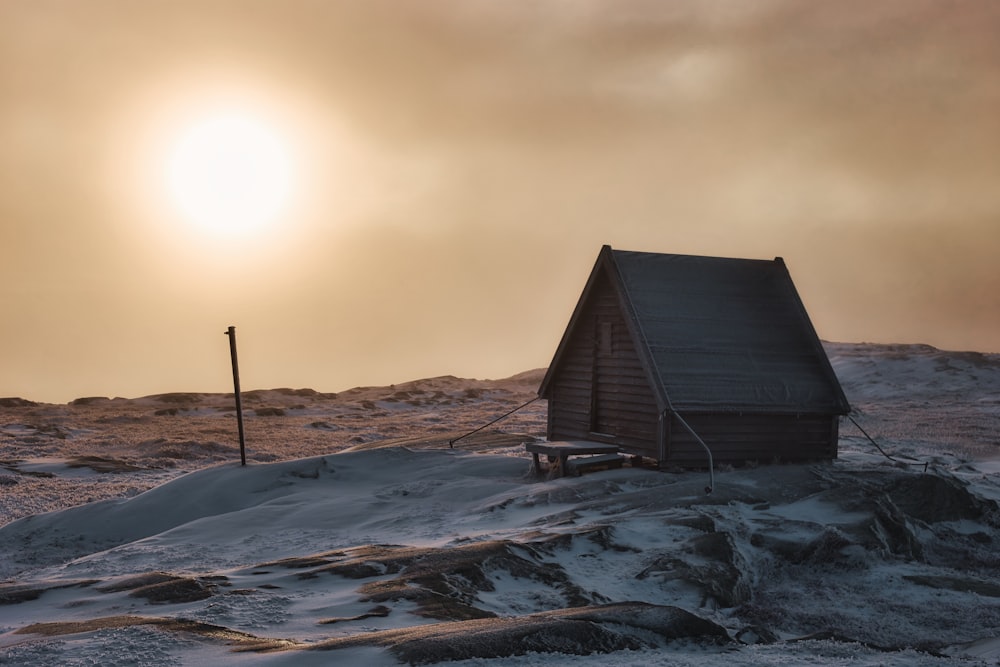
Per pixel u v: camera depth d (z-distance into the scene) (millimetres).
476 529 21078
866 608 15656
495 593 14258
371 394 91375
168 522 26969
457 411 71688
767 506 21594
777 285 29672
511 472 28688
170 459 43375
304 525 23484
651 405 26562
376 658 9383
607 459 27031
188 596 13594
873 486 23438
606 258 28031
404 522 23109
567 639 10344
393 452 32406
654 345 26625
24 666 9422
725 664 9742
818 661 10039
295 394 90562
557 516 21266
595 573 16062
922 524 21641
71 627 11344
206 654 9812
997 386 80125
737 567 16953
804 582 17453
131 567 19281
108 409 76312
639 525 18875
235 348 31891
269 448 48562
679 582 15555
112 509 27859
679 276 28719
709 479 24281
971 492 24719
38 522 27297
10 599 14109
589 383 29031
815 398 27344
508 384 105812
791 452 27312
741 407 26141
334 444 50562
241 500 27969
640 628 11336
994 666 10234
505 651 9852
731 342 27609
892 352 99250
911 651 11234
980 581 17828
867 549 18484
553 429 30531
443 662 9375
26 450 47219
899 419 54375
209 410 73562
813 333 28391
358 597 13062
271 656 9500
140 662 9492
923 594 16609
